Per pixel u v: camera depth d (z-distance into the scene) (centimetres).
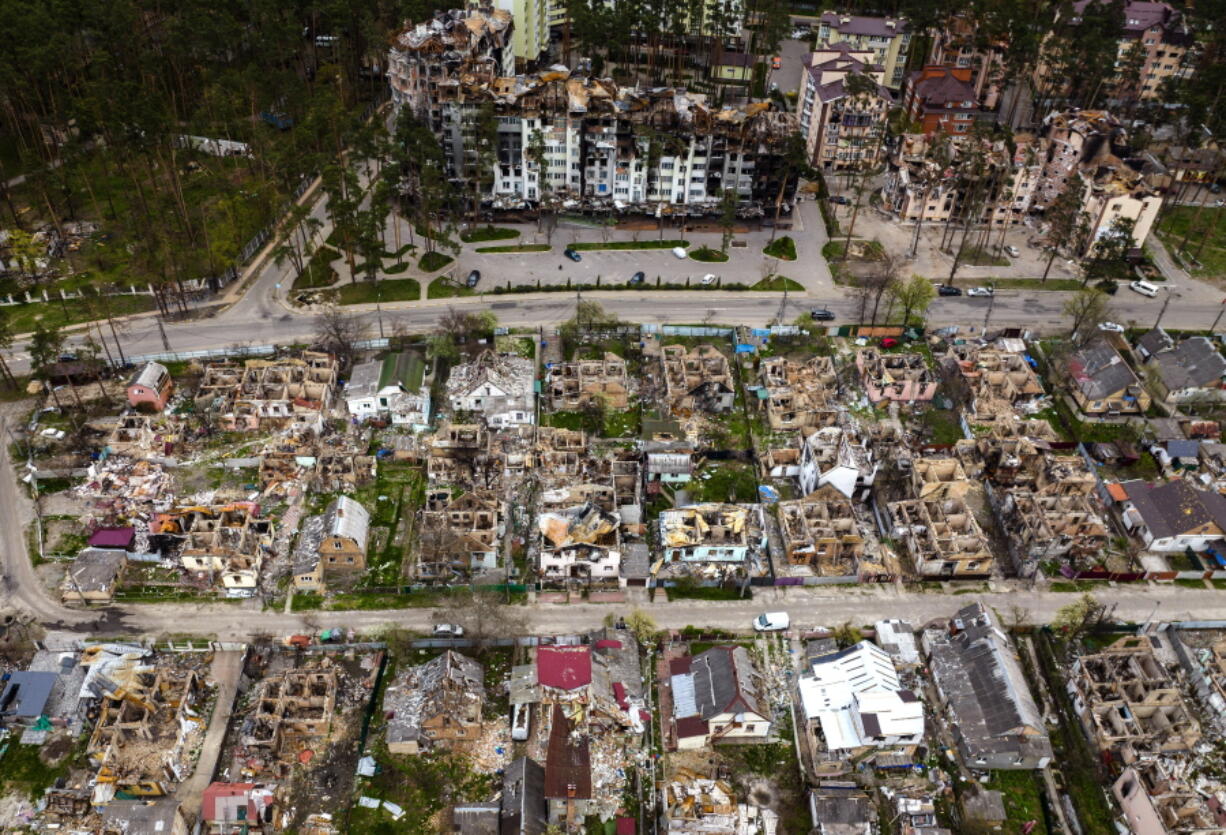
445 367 13950
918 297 14512
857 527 11431
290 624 10088
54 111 17325
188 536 10500
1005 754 8819
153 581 10531
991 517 11769
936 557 10700
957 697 9288
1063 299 16012
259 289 15512
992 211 17888
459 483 11938
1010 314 15575
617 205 17512
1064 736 9262
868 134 19212
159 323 14512
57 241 16125
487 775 8775
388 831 8325
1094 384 13350
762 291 15962
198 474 11912
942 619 10350
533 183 17550
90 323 14512
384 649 9862
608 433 12888
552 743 8625
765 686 9525
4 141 18375
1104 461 12481
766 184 17425
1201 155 19712
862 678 9162
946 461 11850
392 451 12306
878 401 13450
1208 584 10869
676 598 10562
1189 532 10988
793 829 8438
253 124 17875
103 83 16400
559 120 16800
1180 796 8300
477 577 10669
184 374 13612
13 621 9938
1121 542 11394
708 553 10862
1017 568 11025
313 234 15638
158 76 18375
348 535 10456
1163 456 12556
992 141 17562
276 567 10725
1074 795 8750
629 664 9694
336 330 13800
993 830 8388
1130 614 10475
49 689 9088
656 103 17062
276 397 12975
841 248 17238
